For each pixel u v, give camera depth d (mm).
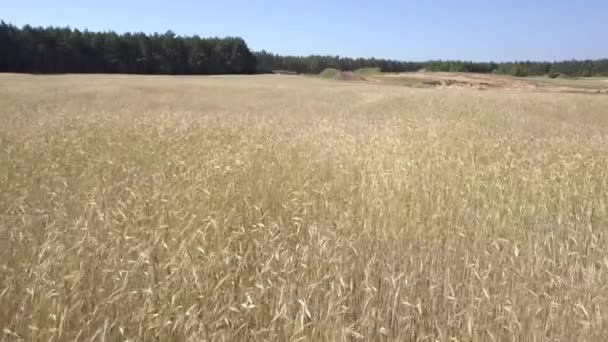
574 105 23297
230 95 30375
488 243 4668
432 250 4367
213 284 3422
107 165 7180
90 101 23609
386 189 6180
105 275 3512
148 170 6992
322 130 11594
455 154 8570
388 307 3271
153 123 11375
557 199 6242
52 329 2768
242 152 7848
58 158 7395
